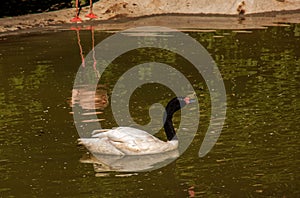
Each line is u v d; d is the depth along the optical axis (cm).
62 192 978
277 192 952
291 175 1009
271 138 1166
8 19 2658
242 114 1313
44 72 1766
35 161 1105
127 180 1022
